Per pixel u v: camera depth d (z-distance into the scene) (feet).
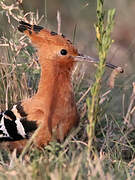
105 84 41.24
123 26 65.57
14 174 28.58
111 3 66.95
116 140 37.40
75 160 30.91
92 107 30.14
